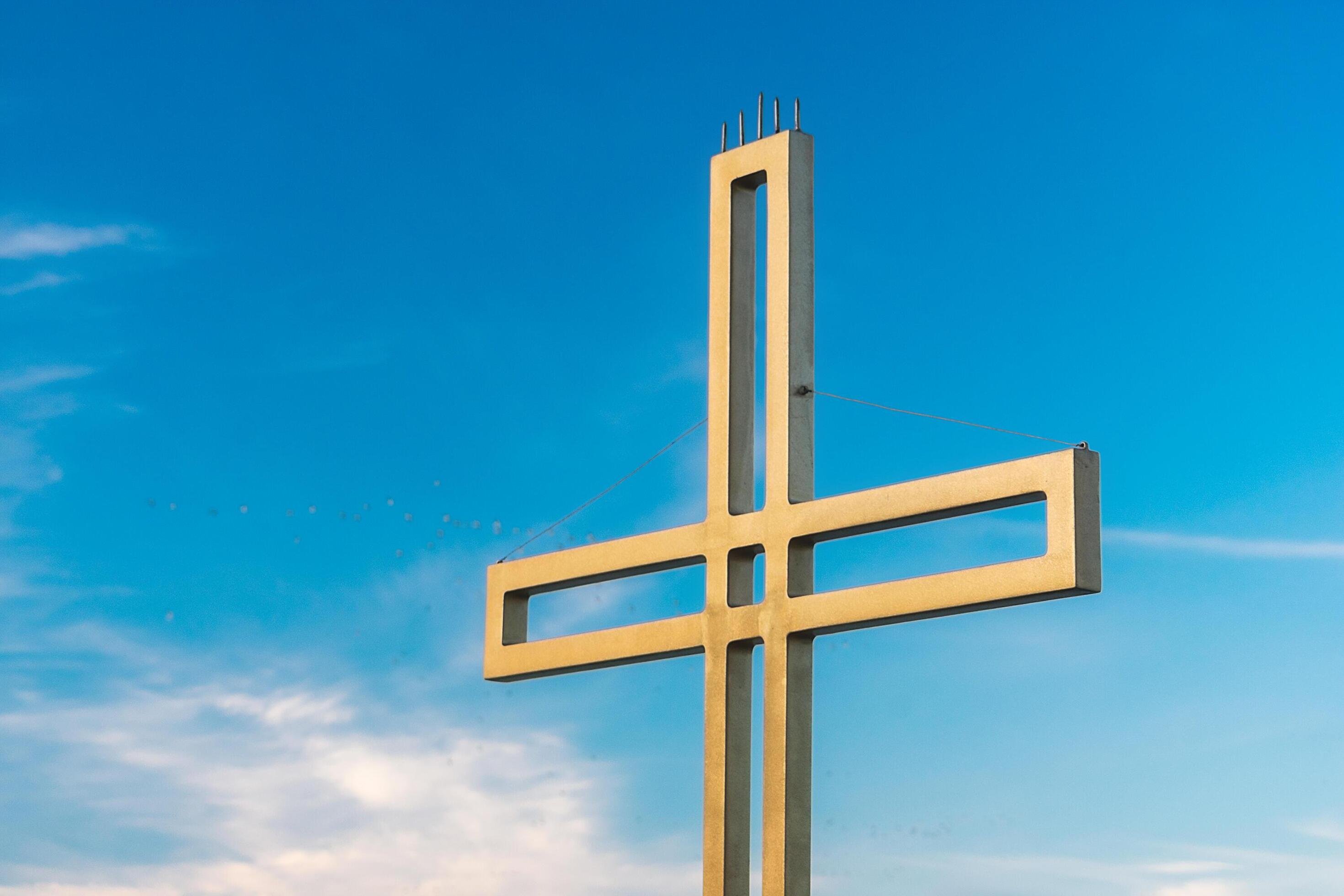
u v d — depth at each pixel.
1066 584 5.43
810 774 6.02
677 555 6.44
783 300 6.24
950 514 5.81
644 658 6.54
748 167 6.45
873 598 5.82
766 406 6.25
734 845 6.14
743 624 6.17
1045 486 5.54
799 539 6.08
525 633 7.07
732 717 6.20
